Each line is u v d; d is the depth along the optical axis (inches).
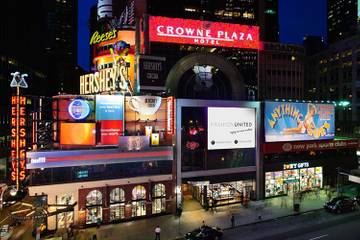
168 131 1563.7
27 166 1295.5
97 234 1295.5
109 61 3341.5
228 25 2346.2
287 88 4232.3
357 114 3430.1
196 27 2279.8
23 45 3703.3
